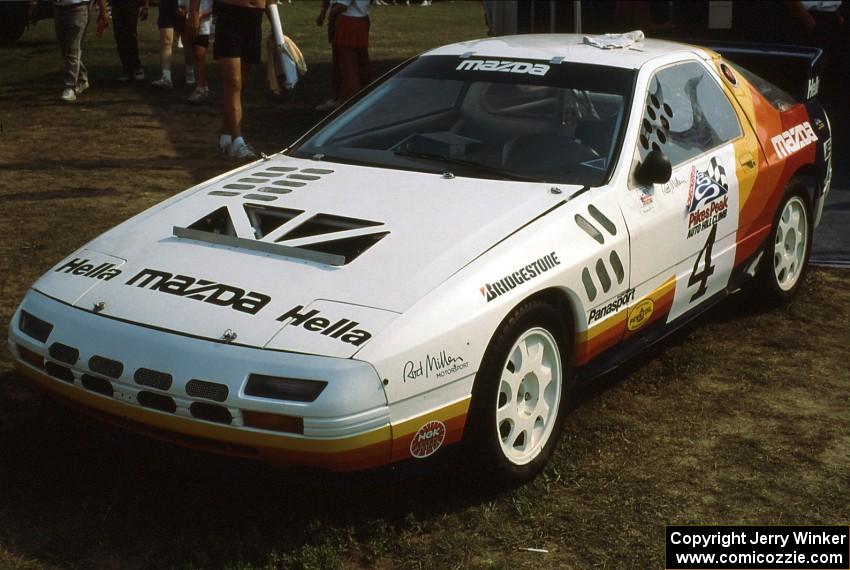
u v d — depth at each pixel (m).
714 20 13.54
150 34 19.31
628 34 5.56
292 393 3.30
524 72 4.99
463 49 5.34
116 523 3.69
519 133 4.74
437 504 3.84
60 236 6.94
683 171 4.85
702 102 5.28
